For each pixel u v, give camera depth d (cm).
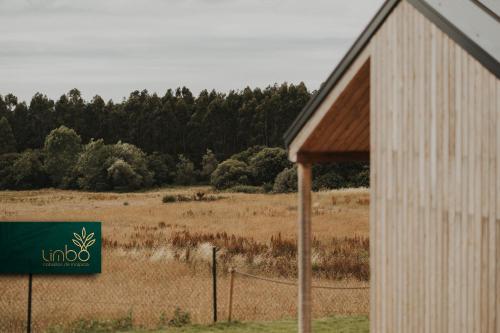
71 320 1233
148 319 1232
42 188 9412
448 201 605
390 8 676
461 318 589
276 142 11212
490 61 541
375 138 713
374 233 719
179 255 1989
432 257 627
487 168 558
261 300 1409
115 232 2897
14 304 1379
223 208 4219
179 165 10012
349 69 752
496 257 549
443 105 609
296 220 3422
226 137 11656
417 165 646
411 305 657
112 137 11881
